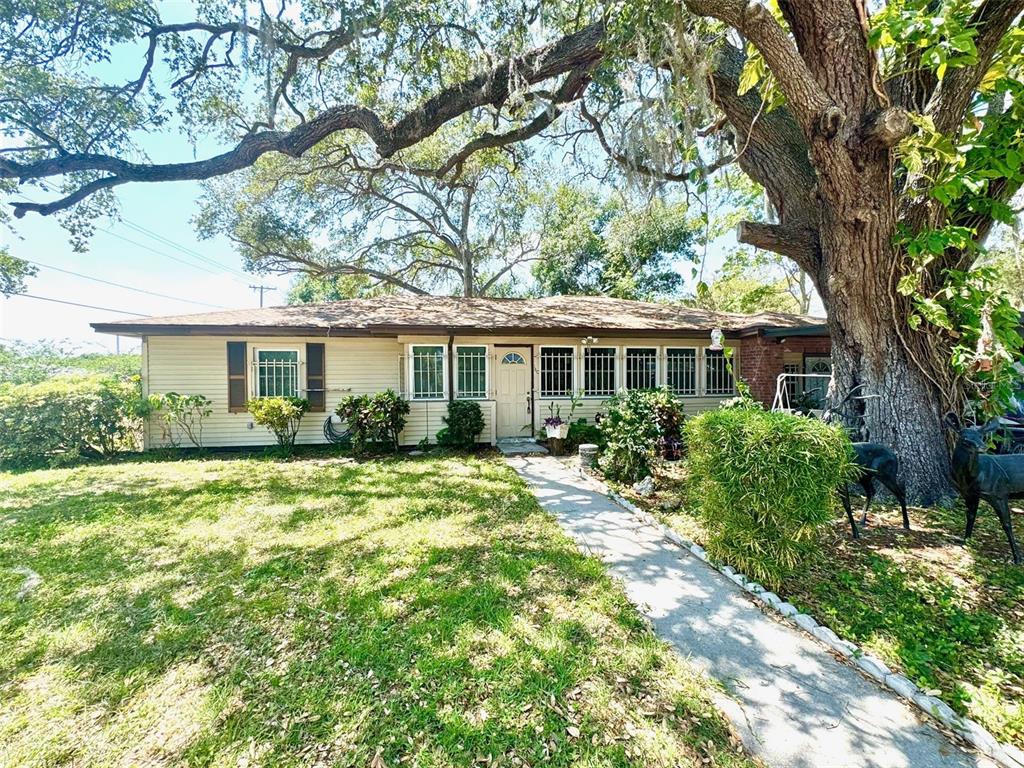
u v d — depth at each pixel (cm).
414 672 243
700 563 387
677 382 1129
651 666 248
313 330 934
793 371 1084
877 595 322
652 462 709
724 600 324
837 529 443
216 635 282
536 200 1839
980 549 391
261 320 964
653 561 391
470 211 1967
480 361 1041
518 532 459
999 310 469
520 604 314
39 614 307
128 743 201
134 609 312
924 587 330
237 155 670
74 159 625
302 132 677
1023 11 416
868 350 529
